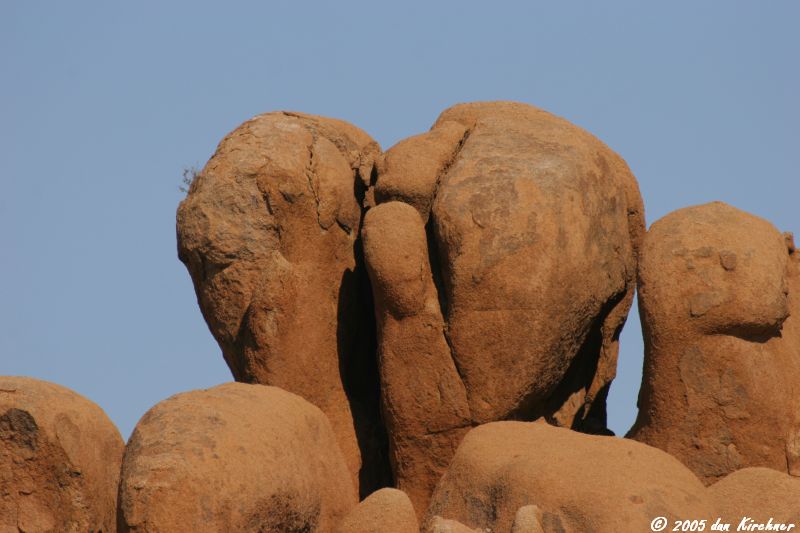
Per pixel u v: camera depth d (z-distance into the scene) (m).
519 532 37.00
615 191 48.06
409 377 45.38
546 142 47.59
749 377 43.78
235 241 48.31
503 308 44.97
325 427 41.59
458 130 48.97
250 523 37.34
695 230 44.78
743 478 39.88
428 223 47.25
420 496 45.47
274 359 47.44
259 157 48.66
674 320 44.06
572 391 48.78
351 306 48.88
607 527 37.09
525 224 45.31
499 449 40.62
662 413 44.16
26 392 43.50
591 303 46.56
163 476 36.62
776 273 44.31
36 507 43.25
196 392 39.97
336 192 48.75
